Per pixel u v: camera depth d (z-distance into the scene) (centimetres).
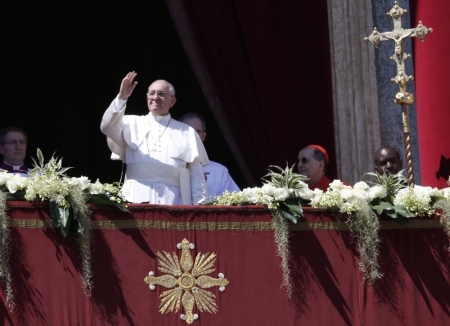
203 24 4034
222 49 4019
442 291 2509
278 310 2394
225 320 2361
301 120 3875
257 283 2391
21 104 4581
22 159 3256
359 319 2445
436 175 3462
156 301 2319
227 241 2392
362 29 3753
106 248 2308
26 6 4644
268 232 2416
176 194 2816
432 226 2538
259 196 2436
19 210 2258
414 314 2484
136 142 2838
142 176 2803
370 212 2480
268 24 3959
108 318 2281
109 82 4672
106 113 2748
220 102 4012
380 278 2480
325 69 3822
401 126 3706
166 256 2345
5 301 2220
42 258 2259
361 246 2467
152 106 2883
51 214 2259
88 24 4691
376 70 3750
